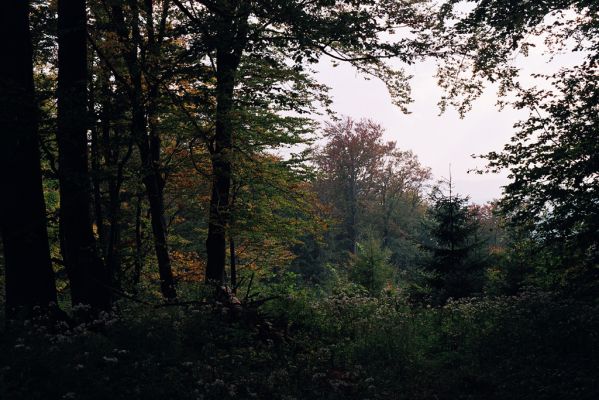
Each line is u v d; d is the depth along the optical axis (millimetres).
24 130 8375
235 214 15266
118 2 11031
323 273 42906
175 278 16828
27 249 8266
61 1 9469
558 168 11234
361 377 8688
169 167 12586
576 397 6965
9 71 8492
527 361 8812
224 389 6633
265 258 24609
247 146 15094
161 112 11266
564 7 12250
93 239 9656
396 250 53312
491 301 12844
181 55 10156
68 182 9383
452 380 8680
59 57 9461
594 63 11383
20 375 5707
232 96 12656
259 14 9992
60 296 13234
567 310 10328
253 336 9375
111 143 10727
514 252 18547
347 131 50719
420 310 14148
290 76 13945
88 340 6906
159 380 6395
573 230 11250
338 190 50969
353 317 12016
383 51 10625
